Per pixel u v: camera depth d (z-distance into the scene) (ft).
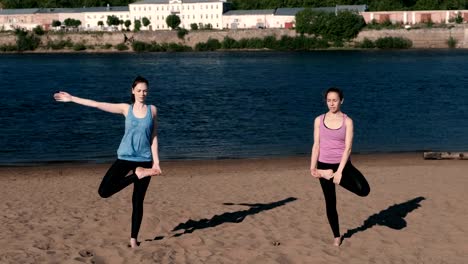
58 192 60.18
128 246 36.14
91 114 146.82
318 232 40.19
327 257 34.35
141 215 35.55
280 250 35.70
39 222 43.34
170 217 44.75
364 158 85.71
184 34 578.66
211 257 34.12
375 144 101.24
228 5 649.20
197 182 65.62
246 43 559.38
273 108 160.76
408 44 527.81
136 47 578.66
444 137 108.58
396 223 42.63
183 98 189.88
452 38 522.88
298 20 553.64
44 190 61.87
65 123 132.98
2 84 258.57
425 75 271.69
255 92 209.26
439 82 236.02
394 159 84.07
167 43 578.25
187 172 75.77
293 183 63.16
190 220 44.01
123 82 269.85
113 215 45.50
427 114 143.33
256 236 39.14
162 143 105.81
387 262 33.60
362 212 46.16
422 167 73.46
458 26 523.70
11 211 48.14
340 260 33.88
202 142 106.63
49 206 50.75
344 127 32.91
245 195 55.62
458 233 39.78
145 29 648.79
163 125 129.29
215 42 565.53
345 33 540.11
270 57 452.76
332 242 37.60
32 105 171.63
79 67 374.22
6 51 602.03
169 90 219.00
